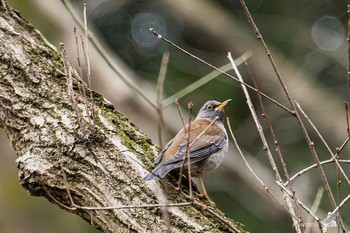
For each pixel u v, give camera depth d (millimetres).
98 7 19859
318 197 7742
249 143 18094
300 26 19906
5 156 14383
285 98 18656
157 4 20109
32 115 7688
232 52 20078
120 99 15102
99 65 15234
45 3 16078
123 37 19922
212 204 7828
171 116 16266
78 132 7441
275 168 6930
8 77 7918
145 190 7109
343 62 19438
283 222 16766
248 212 17172
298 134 18250
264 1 20188
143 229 6871
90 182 7215
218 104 10406
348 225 15695
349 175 16766
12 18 8477
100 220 7113
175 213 6980
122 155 7355
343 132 18422
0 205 13828
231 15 20781
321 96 19000
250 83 19109
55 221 14023
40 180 7301
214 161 9250
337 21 19859
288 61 19406
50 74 8023
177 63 19250
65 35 15867
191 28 20188
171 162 7672
